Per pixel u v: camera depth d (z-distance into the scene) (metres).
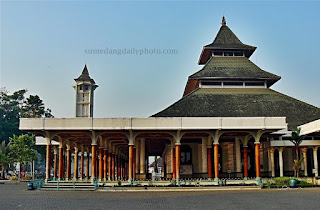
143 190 35.03
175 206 21.08
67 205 22.02
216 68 56.47
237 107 49.19
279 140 44.97
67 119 36.81
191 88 62.81
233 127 36.69
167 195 28.98
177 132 37.94
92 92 92.00
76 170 47.97
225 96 51.81
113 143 52.12
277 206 20.55
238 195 28.00
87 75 92.06
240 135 42.31
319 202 22.45
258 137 38.06
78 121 36.75
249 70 56.16
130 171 37.84
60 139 42.41
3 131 106.75
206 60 66.50
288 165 47.56
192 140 47.69
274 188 35.69
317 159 49.06
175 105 48.91
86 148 56.50
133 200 24.95
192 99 50.47
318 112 49.34
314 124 41.50
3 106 118.94
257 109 49.00
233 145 47.72
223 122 36.72
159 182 37.38
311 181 38.69
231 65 57.44
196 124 36.69
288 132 44.75
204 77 53.47
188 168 47.44
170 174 50.59
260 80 54.72
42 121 36.75
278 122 36.81
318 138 45.91
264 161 48.03
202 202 23.14
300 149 46.97
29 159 73.25
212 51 60.31
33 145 75.38
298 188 35.69
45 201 24.66
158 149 68.12
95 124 36.69
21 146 73.19
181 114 46.84
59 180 40.31
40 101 102.44
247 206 20.67
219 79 54.09
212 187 35.34
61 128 36.69
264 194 28.66
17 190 37.47
